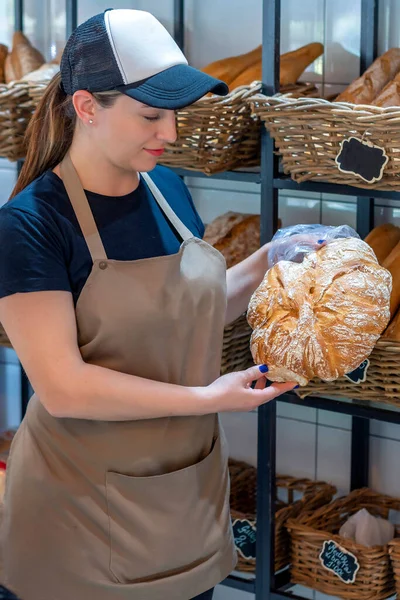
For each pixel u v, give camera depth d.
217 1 2.33
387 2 2.12
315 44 2.14
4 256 1.38
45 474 1.52
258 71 2.05
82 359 1.45
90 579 1.52
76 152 1.48
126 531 1.51
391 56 1.94
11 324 1.40
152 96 1.32
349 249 1.60
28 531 1.54
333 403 1.94
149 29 1.37
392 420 1.87
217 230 2.19
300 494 2.45
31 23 2.60
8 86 2.12
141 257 1.50
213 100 1.82
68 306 1.42
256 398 1.50
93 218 1.47
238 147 1.98
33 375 1.41
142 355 1.50
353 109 1.67
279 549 2.19
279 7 1.86
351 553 2.03
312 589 2.26
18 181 1.57
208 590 1.64
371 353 1.75
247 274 1.75
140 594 1.53
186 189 1.71
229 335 1.95
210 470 1.60
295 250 1.66
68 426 1.51
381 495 2.30
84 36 1.37
